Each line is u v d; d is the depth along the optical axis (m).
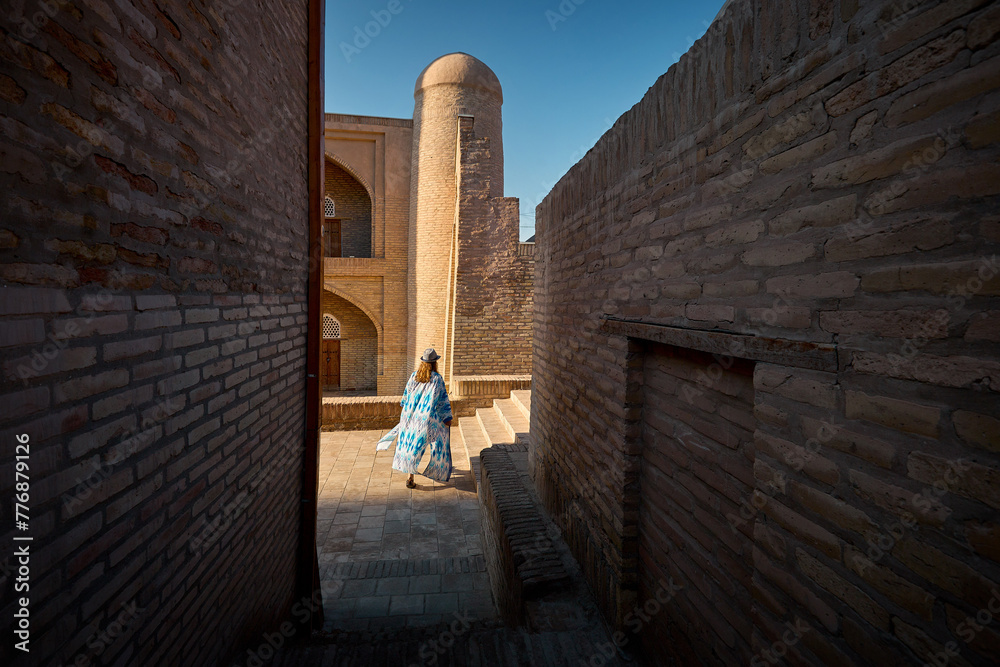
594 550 3.12
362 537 5.00
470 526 5.24
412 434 6.04
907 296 1.11
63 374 1.17
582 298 3.46
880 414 1.19
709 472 2.04
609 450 2.88
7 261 1.00
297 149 3.12
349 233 14.94
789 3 1.48
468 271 9.54
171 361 1.67
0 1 0.98
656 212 2.35
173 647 1.72
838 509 1.30
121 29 1.36
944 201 1.03
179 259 1.71
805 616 1.42
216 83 1.96
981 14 0.96
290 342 3.02
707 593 2.02
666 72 2.26
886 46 1.16
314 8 3.30
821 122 1.36
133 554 1.48
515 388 8.73
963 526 1.00
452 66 12.39
